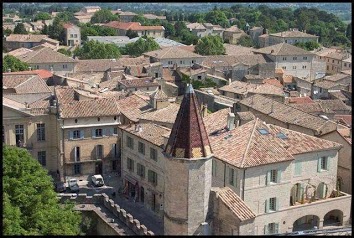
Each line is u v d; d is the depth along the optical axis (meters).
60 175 103.38
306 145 80.56
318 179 81.88
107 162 105.56
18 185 61.97
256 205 73.69
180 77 189.38
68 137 102.06
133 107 108.50
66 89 111.81
